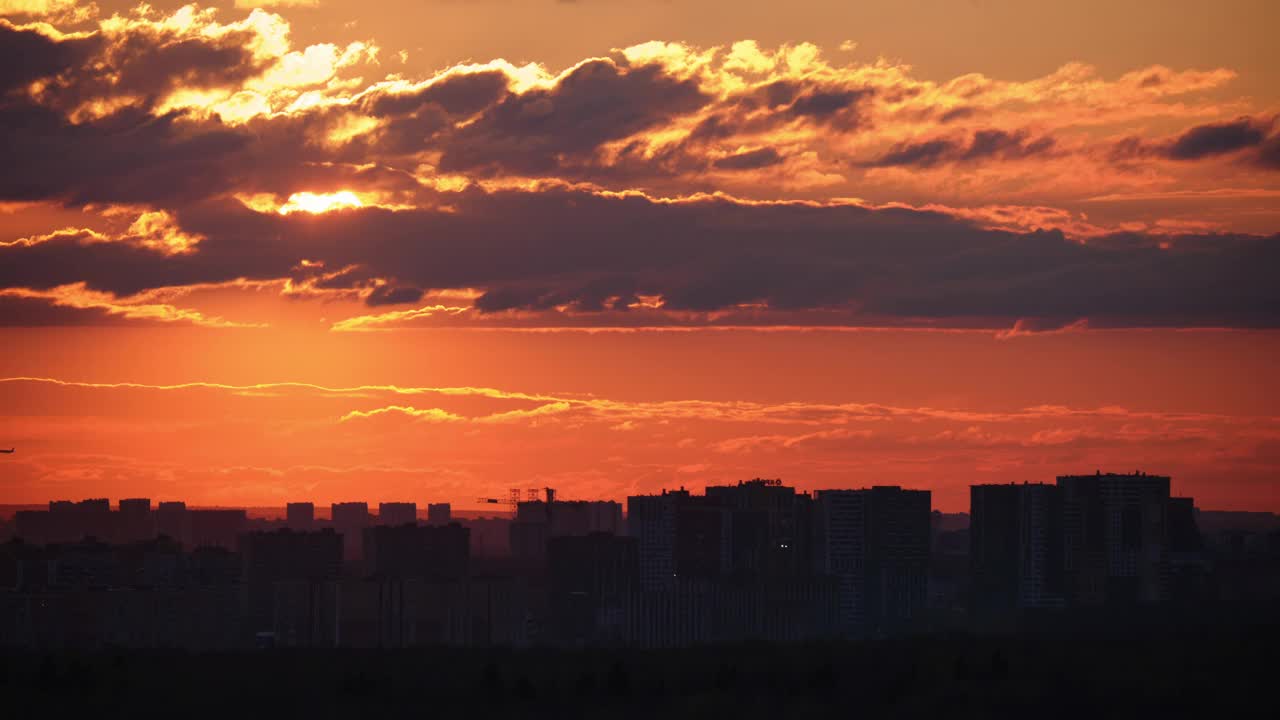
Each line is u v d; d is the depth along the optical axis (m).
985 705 126.75
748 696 133.50
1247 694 126.88
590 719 127.00
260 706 134.25
